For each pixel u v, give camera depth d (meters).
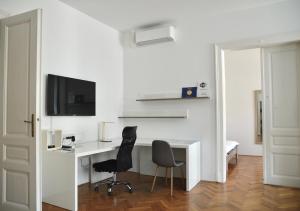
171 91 4.86
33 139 2.69
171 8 4.24
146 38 4.94
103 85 4.85
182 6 4.16
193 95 4.55
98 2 3.99
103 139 4.59
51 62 3.77
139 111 5.21
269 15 4.02
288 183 3.98
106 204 3.32
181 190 3.92
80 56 4.32
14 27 2.90
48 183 3.37
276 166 4.09
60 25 3.94
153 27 5.08
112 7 4.18
